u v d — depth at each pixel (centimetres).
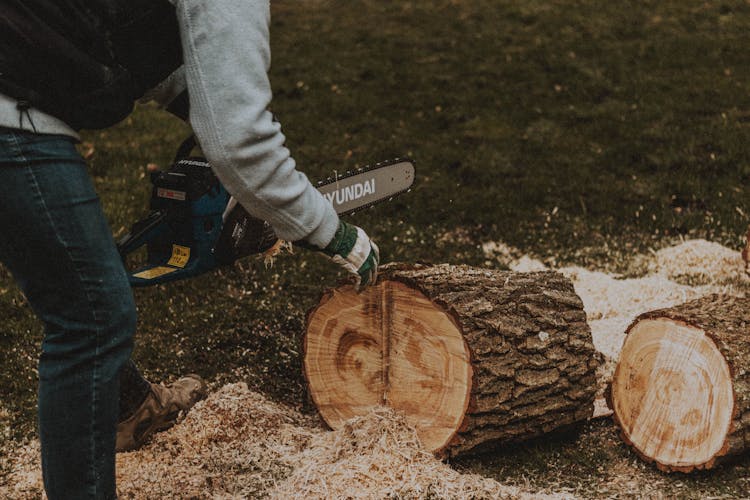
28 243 161
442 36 873
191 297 374
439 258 432
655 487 227
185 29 153
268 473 228
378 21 938
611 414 265
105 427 174
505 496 213
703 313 238
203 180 234
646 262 421
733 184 516
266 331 345
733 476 230
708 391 225
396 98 721
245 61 154
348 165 580
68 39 157
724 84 699
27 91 154
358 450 225
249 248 238
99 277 166
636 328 245
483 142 613
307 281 395
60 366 169
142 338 335
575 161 569
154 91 184
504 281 244
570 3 940
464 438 227
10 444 257
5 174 156
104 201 488
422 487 212
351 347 248
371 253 192
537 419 237
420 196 517
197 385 269
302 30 923
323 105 711
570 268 408
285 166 166
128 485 224
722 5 909
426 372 232
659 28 852
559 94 706
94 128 167
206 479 226
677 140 588
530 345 230
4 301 361
